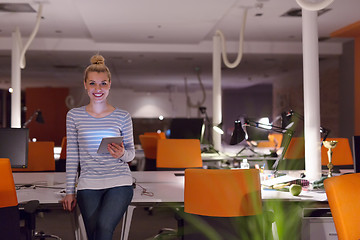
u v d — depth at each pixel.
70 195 2.43
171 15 7.14
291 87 14.49
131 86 19.08
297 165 4.83
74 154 2.46
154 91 20.64
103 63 2.52
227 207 2.30
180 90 20.58
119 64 12.37
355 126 9.41
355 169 3.18
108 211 2.26
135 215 5.18
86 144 2.41
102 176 2.39
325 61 11.52
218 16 7.19
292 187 2.64
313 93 3.57
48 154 4.45
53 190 2.84
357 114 9.35
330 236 2.52
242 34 6.76
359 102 9.29
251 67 12.87
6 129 3.04
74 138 2.46
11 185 2.14
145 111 20.91
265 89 20.75
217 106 7.30
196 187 2.35
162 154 4.30
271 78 16.12
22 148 3.04
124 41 9.77
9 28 8.49
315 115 3.56
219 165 5.49
